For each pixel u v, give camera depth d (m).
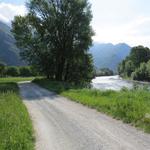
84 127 12.41
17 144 9.25
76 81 59.34
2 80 72.94
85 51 56.72
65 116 15.49
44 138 10.81
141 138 10.22
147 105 16.20
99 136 10.73
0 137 9.96
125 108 15.45
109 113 15.77
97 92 25.92
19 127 11.52
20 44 58.88
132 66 141.25
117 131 11.42
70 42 56.12
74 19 54.81
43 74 61.91
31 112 17.56
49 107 19.66
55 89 35.41
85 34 55.16
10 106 17.55
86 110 17.56
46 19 55.91
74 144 9.80
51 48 57.31
